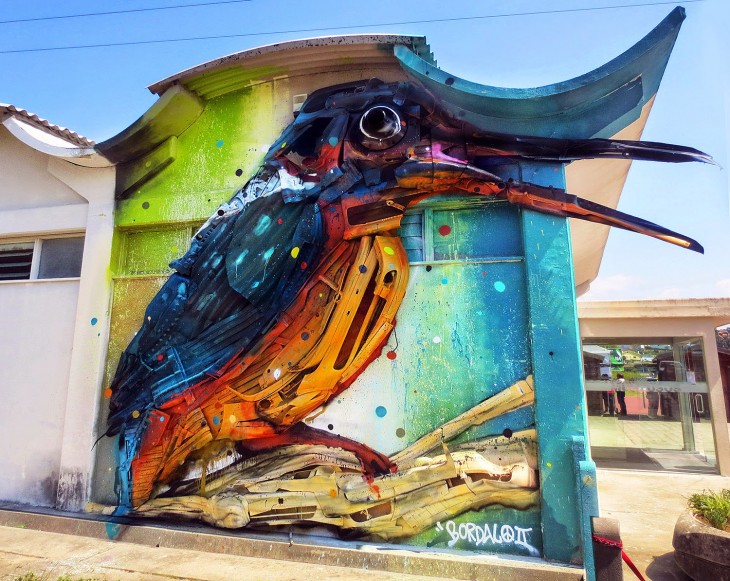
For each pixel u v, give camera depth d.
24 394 5.71
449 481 4.30
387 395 4.57
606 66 4.09
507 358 4.39
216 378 4.97
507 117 4.46
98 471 5.21
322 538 4.48
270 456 4.75
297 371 4.74
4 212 6.20
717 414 9.27
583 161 5.00
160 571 4.08
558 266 4.34
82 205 5.89
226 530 4.69
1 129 6.47
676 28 3.94
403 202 4.68
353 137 4.82
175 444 5.02
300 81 5.33
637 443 11.45
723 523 4.38
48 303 5.87
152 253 5.59
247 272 5.06
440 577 3.93
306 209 4.94
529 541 4.09
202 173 5.50
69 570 4.12
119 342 5.44
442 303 4.60
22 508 5.31
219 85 5.46
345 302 4.67
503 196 4.54
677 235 4.16
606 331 10.08
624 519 6.21
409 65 4.63
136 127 5.44
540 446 4.12
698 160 4.16
